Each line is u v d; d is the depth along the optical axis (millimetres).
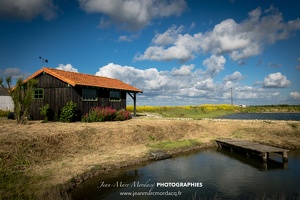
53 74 19891
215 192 9172
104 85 23078
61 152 12523
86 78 23047
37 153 11500
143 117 28984
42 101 20531
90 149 13859
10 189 8125
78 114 20109
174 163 13281
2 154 10297
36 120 20219
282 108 70562
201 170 12023
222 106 60594
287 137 20375
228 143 17000
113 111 22266
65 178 9438
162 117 31516
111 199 8414
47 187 8445
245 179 10719
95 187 9414
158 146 16281
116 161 12312
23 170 9781
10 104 33500
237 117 39406
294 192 9219
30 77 20500
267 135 20859
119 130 17062
